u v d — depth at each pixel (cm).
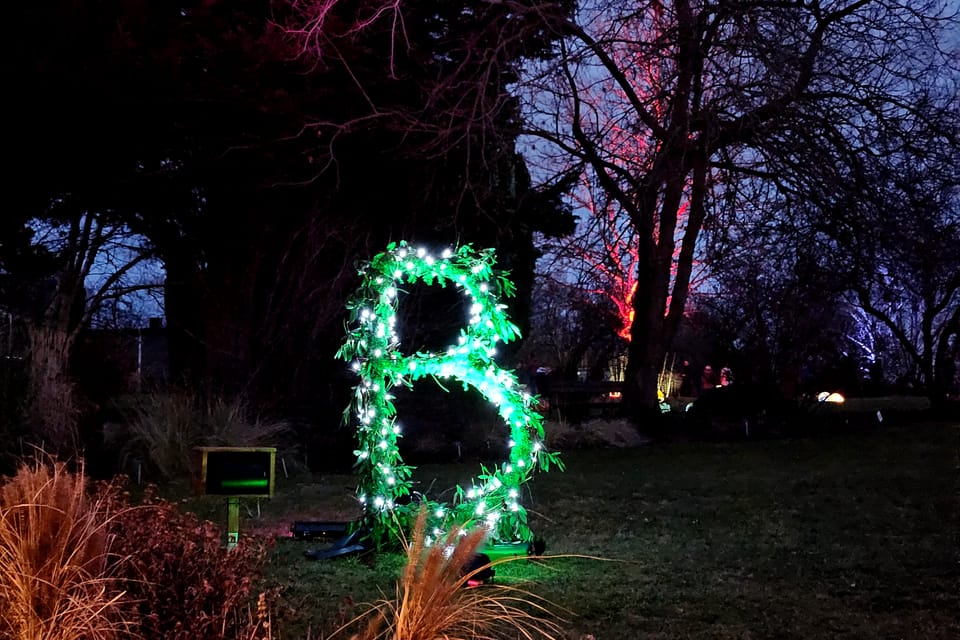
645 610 576
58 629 367
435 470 1440
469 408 1847
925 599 599
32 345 1291
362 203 1808
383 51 1673
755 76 1706
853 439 1711
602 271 2172
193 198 1587
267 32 1312
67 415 1252
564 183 2045
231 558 442
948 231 1770
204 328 1709
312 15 1416
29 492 394
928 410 2381
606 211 1992
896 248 1689
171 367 1872
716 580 657
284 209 1712
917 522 873
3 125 1247
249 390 1645
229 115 1359
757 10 1666
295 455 1464
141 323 2108
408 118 1680
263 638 405
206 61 1266
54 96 1206
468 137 1692
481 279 754
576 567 703
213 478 602
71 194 1438
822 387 2445
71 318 1817
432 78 1791
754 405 2275
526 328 2239
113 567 416
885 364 4097
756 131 1686
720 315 2542
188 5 1294
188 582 417
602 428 1842
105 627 371
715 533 848
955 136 1677
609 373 5047
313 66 1423
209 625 402
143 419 1316
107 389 1611
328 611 556
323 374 1834
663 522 915
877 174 1675
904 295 2303
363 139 1695
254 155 1473
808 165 1658
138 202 1528
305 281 1753
